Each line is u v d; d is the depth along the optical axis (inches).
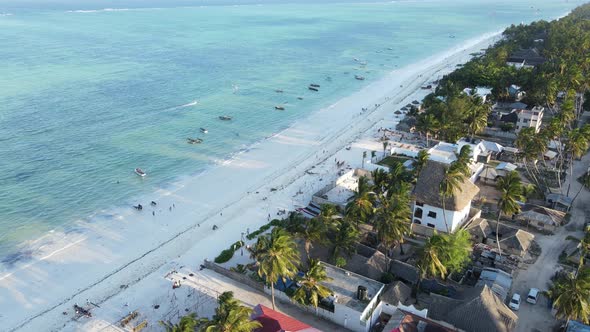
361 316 2486.5
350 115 6796.3
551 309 2662.4
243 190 4485.7
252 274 3041.3
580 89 5989.2
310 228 2945.4
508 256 3100.4
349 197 4074.8
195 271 3186.5
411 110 6323.8
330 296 2669.8
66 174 4781.0
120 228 3838.6
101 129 6067.9
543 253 3213.6
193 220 3954.2
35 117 6412.4
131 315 2726.4
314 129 6225.4
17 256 3454.7
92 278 3176.7
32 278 3198.8
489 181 4333.2
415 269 2913.4
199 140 5718.5
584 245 2829.7
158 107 7052.2
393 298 2640.3
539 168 4571.9
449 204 3297.2
